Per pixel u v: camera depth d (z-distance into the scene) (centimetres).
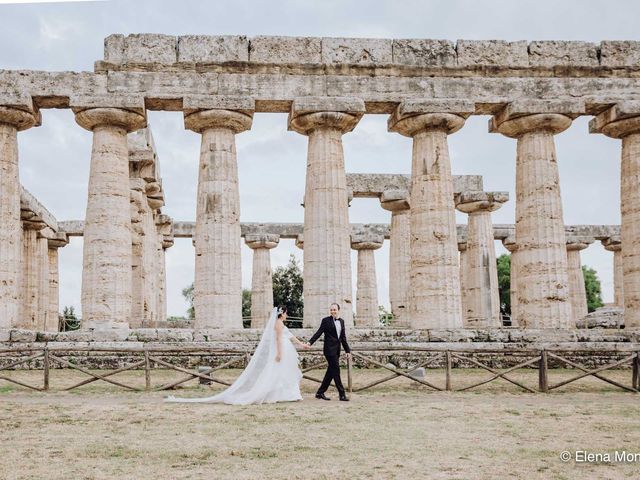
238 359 1498
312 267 2200
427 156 2259
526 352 1530
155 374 1869
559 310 2220
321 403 1325
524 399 1391
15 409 1211
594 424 1091
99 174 2180
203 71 2198
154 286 3288
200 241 2184
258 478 748
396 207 3416
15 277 2167
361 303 4044
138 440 948
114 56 2189
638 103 2280
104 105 2152
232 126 2228
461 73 2288
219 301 2144
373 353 2098
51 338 2061
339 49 2267
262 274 4138
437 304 2191
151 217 3262
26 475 759
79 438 961
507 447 914
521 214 2312
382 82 2252
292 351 1388
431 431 1023
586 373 1509
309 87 2225
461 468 796
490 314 3325
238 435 986
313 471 778
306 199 2272
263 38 2242
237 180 2244
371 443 934
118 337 2056
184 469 787
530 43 2339
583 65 2331
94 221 2162
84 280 2161
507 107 2283
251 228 4116
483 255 3372
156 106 2242
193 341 2062
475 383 1636
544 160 2289
